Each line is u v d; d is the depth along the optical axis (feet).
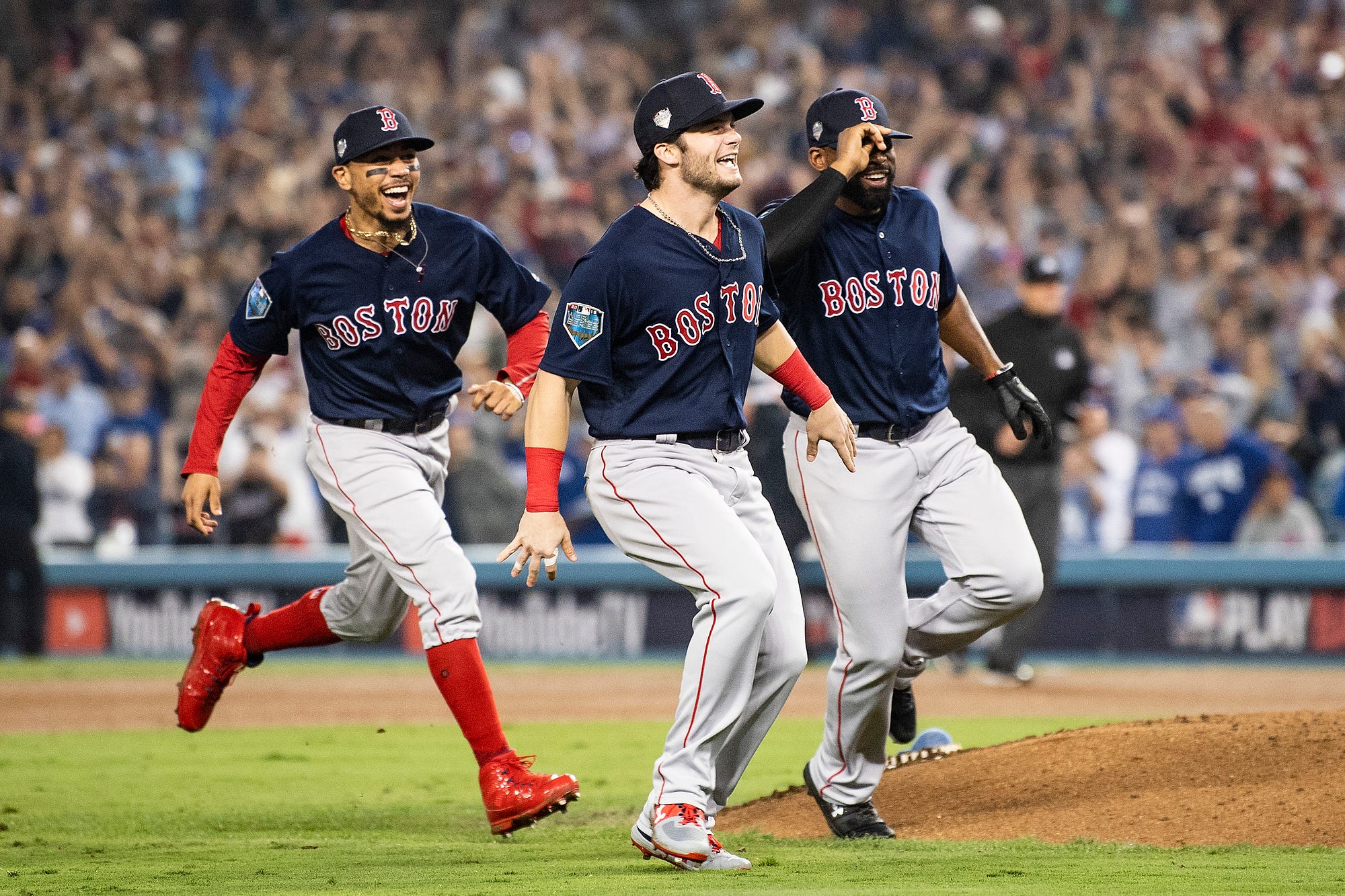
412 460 59.93
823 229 53.83
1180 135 190.70
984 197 177.37
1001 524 54.08
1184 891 41.22
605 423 49.49
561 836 57.16
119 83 214.07
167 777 75.51
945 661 124.57
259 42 231.91
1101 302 168.66
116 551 154.30
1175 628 135.74
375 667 139.33
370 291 57.62
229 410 60.64
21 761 81.15
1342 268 167.94
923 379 54.44
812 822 57.52
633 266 47.78
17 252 191.31
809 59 196.03
